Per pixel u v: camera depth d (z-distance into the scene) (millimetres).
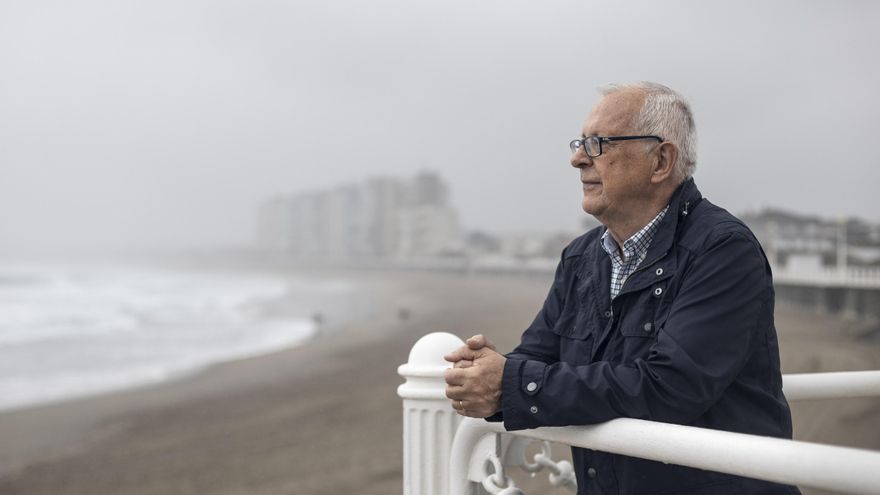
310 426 10766
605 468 1538
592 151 1638
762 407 1466
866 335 17828
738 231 1477
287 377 16812
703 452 1110
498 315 36156
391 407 11750
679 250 1531
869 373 1674
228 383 16062
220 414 12586
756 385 1471
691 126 1658
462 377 1428
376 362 19094
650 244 1588
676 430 1176
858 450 949
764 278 1486
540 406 1348
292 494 7250
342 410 11922
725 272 1442
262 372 17797
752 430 1444
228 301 49562
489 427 1491
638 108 1604
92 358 20453
